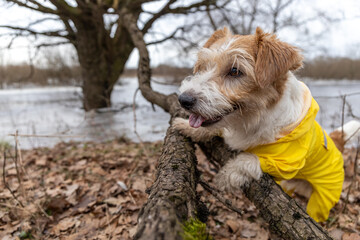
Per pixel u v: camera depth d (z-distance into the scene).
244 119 0.37
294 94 0.37
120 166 0.69
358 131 0.51
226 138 0.41
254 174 0.34
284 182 0.48
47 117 1.46
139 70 0.75
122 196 0.53
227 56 0.36
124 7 1.36
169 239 0.15
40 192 0.53
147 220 0.17
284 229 0.30
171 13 1.52
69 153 0.82
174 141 0.36
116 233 0.41
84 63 1.62
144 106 1.81
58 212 0.47
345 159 0.74
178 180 0.24
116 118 1.42
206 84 0.36
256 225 0.45
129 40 1.68
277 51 0.34
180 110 0.49
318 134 0.39
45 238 0.40
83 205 0.49
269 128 0.35
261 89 0.35
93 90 1.64
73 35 1.58
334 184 0.40
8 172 0.64
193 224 0.19
